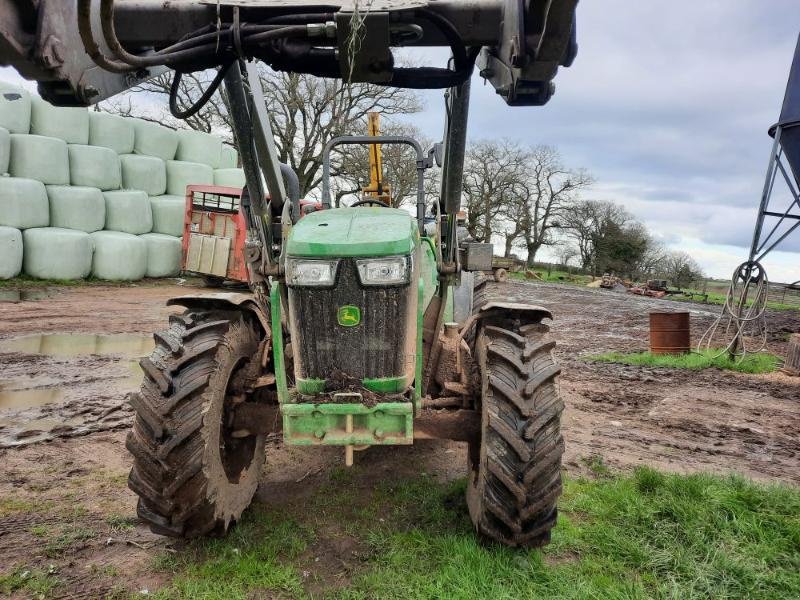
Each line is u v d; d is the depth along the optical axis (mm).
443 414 3074
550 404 2746
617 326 13438
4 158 15188
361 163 22953
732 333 12469
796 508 3438
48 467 3973
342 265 2619
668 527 3189
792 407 6273
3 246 14344
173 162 19703
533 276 32312
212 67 2047
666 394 6758
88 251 16062
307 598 2566
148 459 2652
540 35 1737
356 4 1759
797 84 9062
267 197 3332
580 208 43625
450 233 3340
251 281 3545
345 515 3336
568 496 3625
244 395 3135
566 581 2678
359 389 2688
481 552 2834
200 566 2770
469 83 2773
